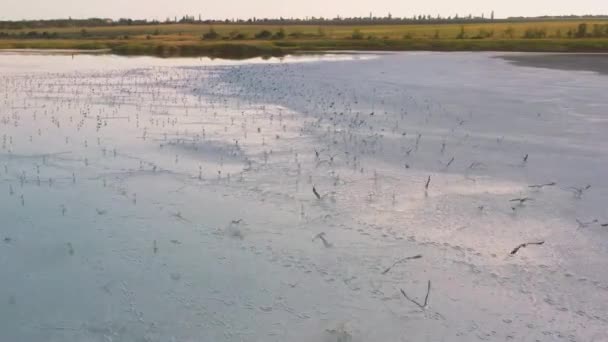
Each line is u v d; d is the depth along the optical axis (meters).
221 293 7.49
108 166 12.84
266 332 6.71
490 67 39.53
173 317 6.96
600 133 16.58
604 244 8.92
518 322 6.89
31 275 7.84
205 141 15.22
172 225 9.55
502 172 12.62
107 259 8.32
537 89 26.56
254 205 10.49
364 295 7.46
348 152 14.23
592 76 32.81
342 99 23.09
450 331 6.73
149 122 17.92
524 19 163.25
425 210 10.27
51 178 11.88
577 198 10.89
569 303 7.28
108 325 6.77
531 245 8.85
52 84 28.36
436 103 22.02
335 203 10.59
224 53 60.22
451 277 7.89
